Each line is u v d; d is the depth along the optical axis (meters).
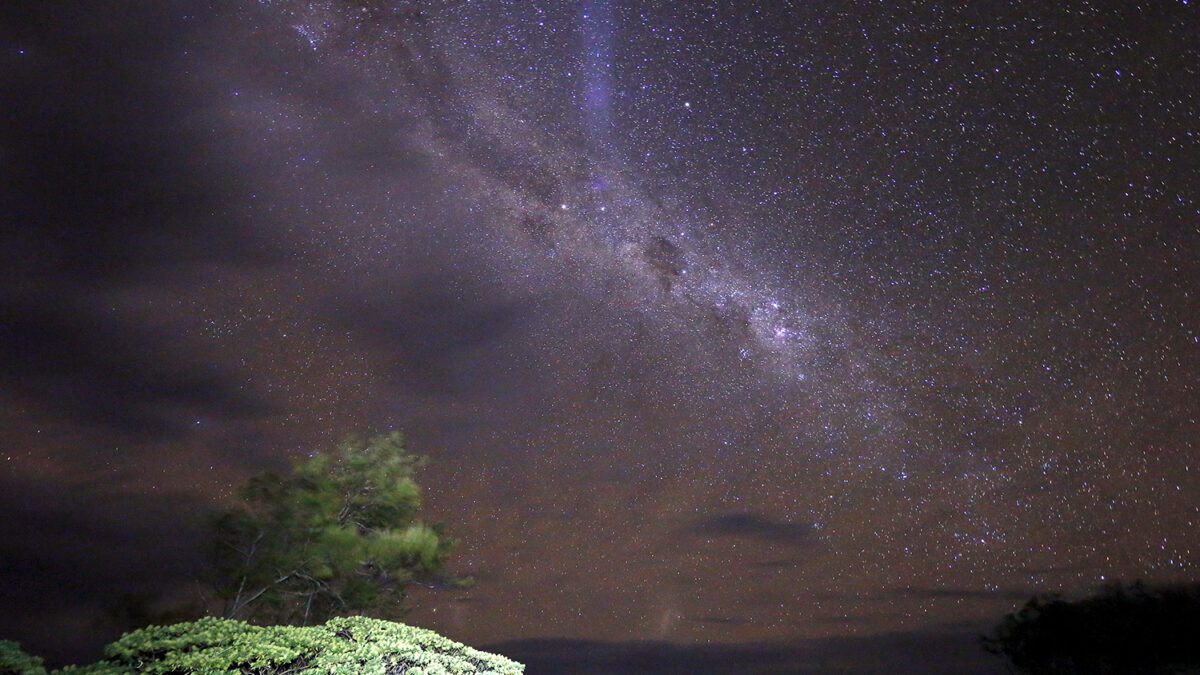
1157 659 12.35
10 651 6.42
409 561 12.72
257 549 11.70
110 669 6.94
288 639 8.11
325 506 12.18
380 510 12.96
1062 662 13.03
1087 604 13.31
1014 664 13.61
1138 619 12.69
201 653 7.37
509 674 9.17
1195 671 11.85
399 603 13.00
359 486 13.00
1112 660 12.63
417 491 13.20
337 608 12.35
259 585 11.57
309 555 11.79
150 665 7.07
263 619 11.97
